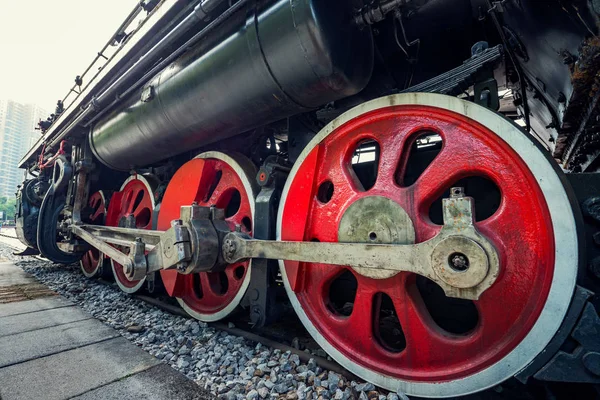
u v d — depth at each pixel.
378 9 1.89
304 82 2.05
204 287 3.13
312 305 2.21
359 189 2.00
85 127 4.63
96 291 4.52
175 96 2.73
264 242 2.12
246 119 2.56
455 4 2.21
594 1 1.19
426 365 1.69
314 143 2.25
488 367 1.48
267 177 2.55
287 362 2.09
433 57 2.83
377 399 1.69
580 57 1.49
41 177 7.21
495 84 1.76
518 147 1.46
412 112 1.84
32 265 7.17
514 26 1.98
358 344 1.93
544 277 1.37
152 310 3.53
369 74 2.28
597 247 1.37
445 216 1.46
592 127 1.97
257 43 2.07
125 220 3.96
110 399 1.76
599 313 1.34
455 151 1.66
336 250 1.75
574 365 1.27
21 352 2.40
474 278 1.34
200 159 3.25
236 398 1.75
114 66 3.50
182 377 2.02
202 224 2.39
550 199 1.35
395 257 1.56
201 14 2.31
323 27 1.83
